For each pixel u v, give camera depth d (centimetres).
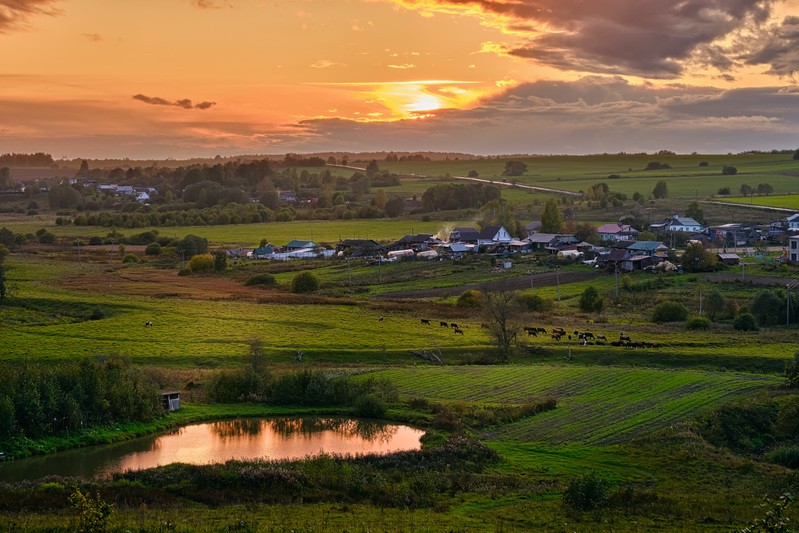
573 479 5269
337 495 5394
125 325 11700
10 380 6962
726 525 4675
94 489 5291
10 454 6419
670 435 6675
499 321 10706
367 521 4725
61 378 7256
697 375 8894
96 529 4344
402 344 10819
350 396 8262
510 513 4938
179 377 9000
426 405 7888
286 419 7856
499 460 6209
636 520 4775
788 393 8019
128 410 7425
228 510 4975
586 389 8438
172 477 5562
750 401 7625
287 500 5278
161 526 4456
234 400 8356
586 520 4769
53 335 10956
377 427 7506
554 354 10462
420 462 6112
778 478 5756
